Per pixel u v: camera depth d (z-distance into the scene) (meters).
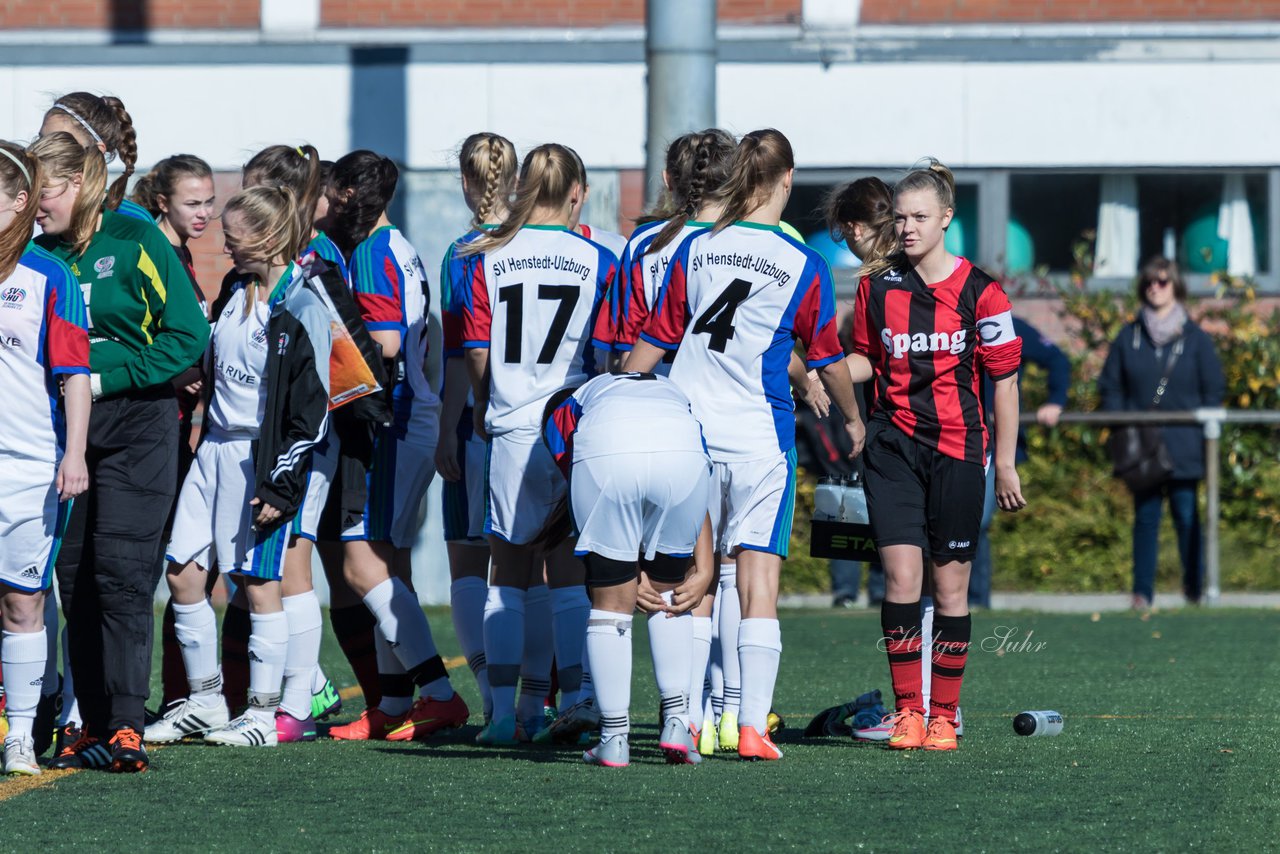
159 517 19.88
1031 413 41.34
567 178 21.42
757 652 20.05
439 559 43.50
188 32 49.16
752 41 47.19
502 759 20.42
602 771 19.28
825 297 19.97
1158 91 47.25
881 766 19.58
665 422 18.78
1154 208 48.12
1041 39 47.38
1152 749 20.88
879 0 48.25
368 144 46.03
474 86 45.97
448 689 22.94
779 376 19.98
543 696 22.72
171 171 22.67
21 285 18.27
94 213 19.72
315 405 20.66
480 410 21.55
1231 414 39.78
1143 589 40.00
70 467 18.16
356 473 22.08
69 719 21.56
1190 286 48.00
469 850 15.13
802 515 41.25
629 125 45.91
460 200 43.28
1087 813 16.69
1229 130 47.31
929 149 47.34
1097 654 31.86
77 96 20.80
